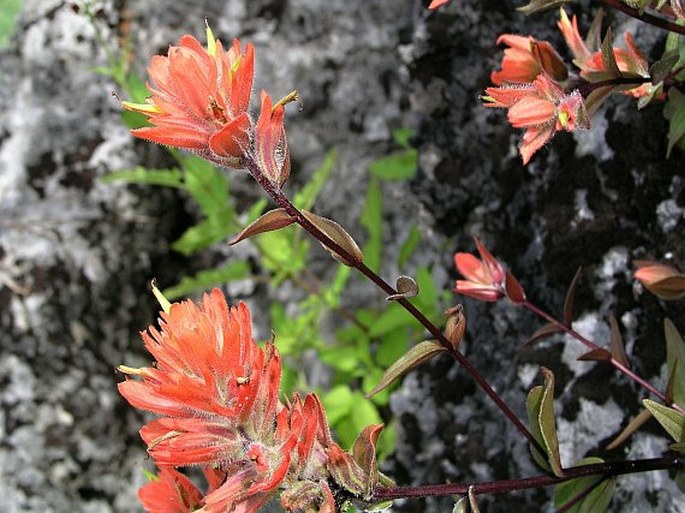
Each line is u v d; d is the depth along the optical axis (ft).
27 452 1.73
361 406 1.64
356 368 1.74
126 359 1.82
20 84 1.85
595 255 1.28
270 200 1.88
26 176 1.80
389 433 1.65
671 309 1.16
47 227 1.77
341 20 1.86
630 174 1.22
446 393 1.56
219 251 1.89
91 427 1.77
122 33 1.88
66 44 1.85
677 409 1.04
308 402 0.79
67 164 1.81
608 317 1.27
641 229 1.22
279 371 0.79
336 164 1.88
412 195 1.73
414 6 1.71
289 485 0.79
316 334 1.84
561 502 1.01
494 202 1.47
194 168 1.71
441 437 1.56
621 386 1.24
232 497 0.79
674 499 1.14
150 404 0.79
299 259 1.77
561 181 1.32
